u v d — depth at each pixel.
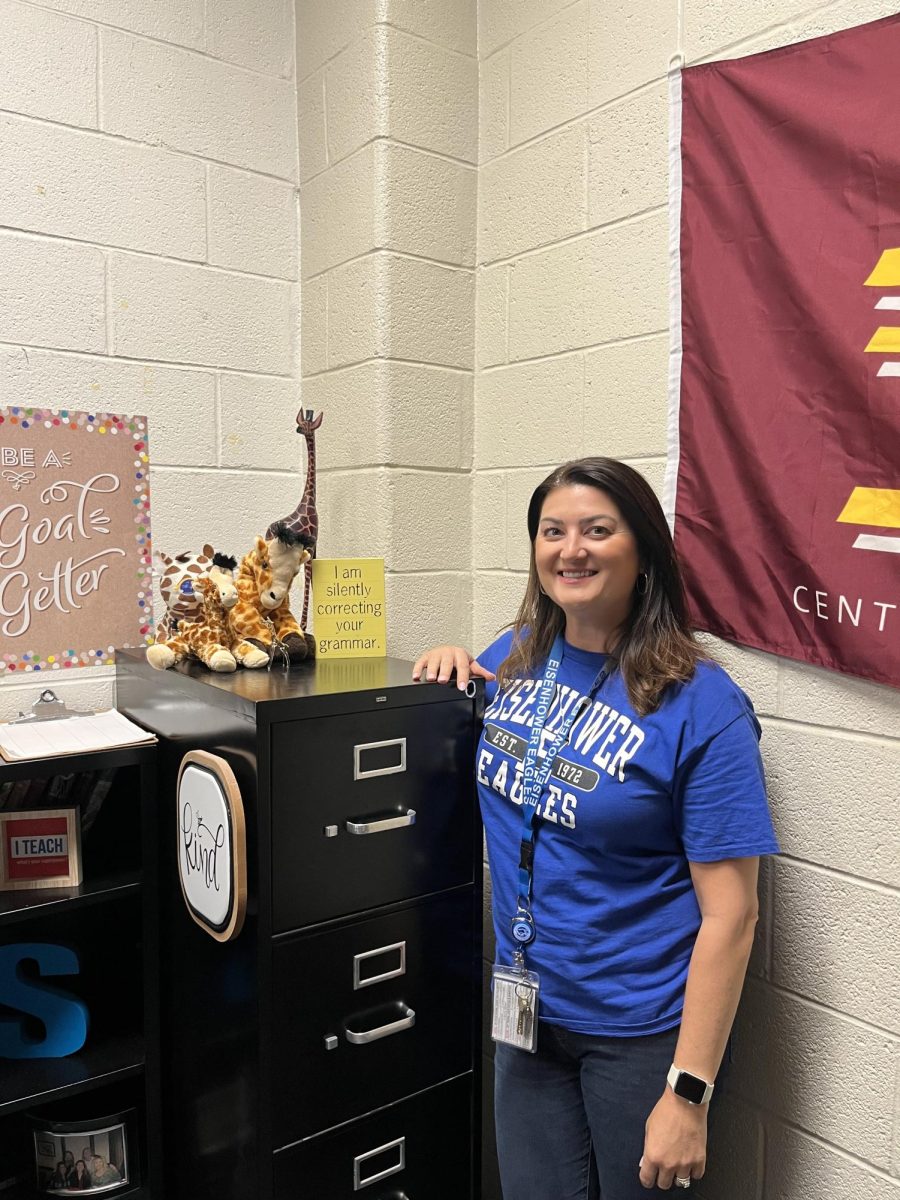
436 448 1.81
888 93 1.15
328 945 1.25
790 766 1.31
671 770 1.10
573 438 1.64
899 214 1.14
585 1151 1.23
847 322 1.19
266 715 1.17
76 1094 1.46
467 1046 1.42
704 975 1.07
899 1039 1.21
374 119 1.70
